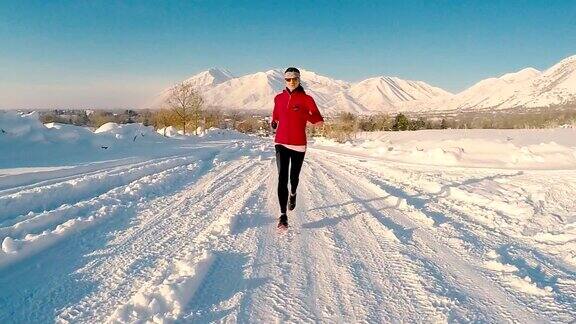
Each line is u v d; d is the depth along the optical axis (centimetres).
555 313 286
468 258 400
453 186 768
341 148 2273
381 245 440
